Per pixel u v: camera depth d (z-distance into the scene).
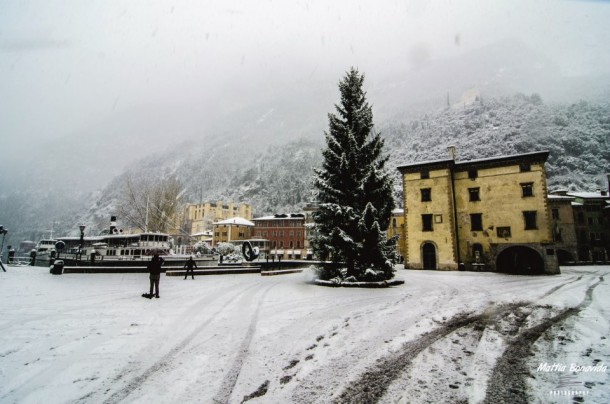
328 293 14.75
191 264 21.30
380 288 16.58
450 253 32.53
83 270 22.83
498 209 32.12
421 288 16.81
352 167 19.00
